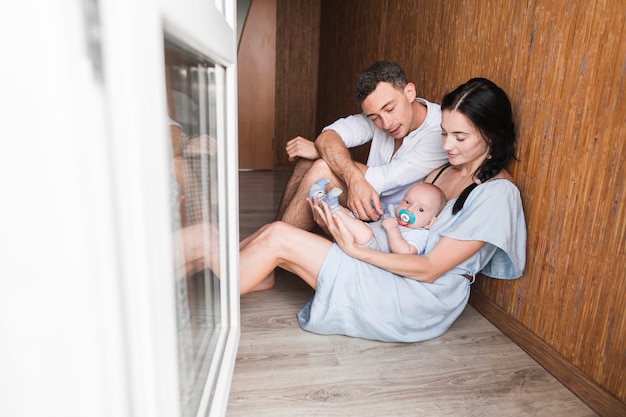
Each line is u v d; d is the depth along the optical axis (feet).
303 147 5.56
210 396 2.56
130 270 0.96
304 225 5.38
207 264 2.72
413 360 3.91
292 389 3.46
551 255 3.80
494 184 3.86
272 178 12.44
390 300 3.97
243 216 8.34
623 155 3.08
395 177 4.97
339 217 3.93
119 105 0.87
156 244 1.03
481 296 4.83
